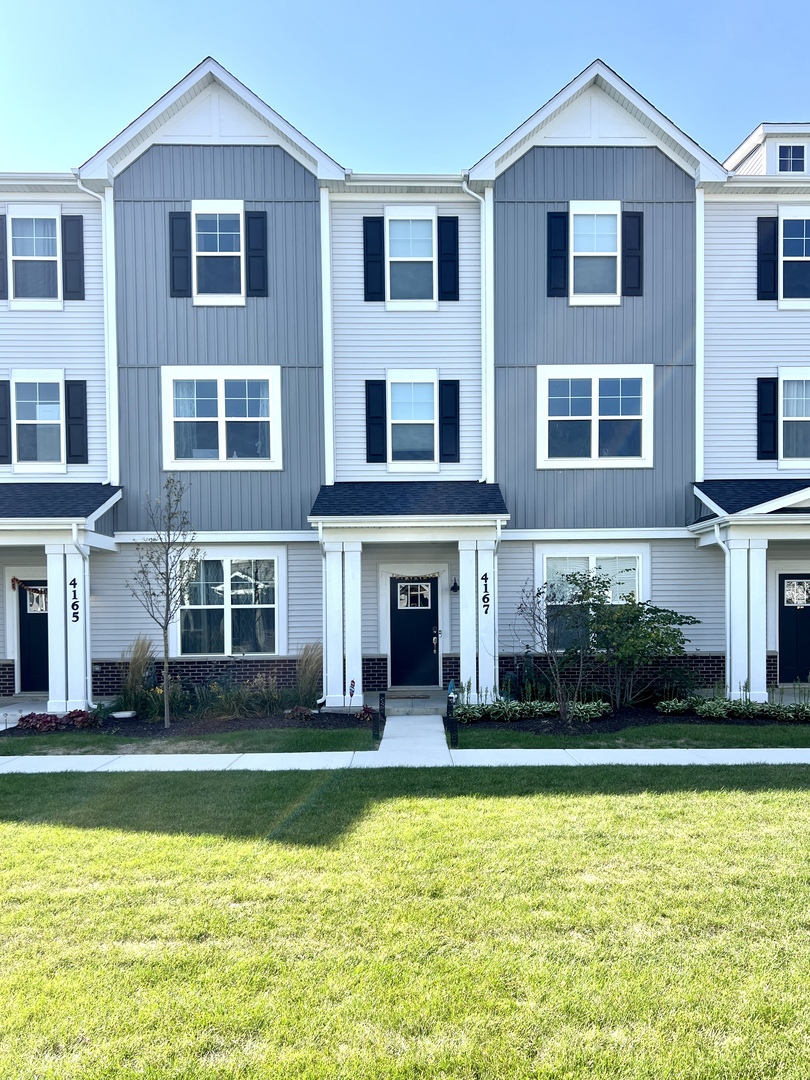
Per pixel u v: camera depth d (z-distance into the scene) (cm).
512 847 616
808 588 1493
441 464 1457
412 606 1477
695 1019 390
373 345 1449
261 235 1418
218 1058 363
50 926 490
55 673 1256
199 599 1440
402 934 476
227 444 1429
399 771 873
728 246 1468
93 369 1441
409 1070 353
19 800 774
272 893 534
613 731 1101
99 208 1440
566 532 1435
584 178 1429
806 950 455
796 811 705
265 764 926
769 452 1470
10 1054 366
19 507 1293
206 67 1380
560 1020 390
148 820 701
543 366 1434
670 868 573
